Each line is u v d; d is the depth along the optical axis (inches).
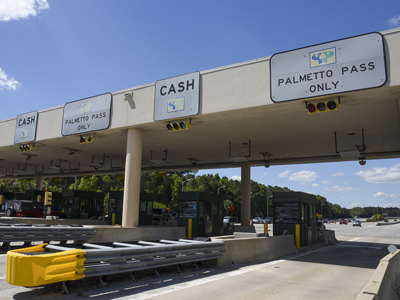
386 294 216.4
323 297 284.8
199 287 299.6
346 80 412.8
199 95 524.7
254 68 486.0
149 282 311.4
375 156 888.3
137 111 585.0
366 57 404.5
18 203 955.3
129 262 299.0
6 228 451.5
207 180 3427.7
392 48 392.8
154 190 2940.5
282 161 1012.5
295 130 686.5
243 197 1068.5
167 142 822.5
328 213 7298.2
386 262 262.5
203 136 754.8
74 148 927.7
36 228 474.3
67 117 679.7
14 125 786.8
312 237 735.7
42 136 716.7
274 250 543.5
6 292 262.7
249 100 481.7
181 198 778.8
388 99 458.3
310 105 445.1
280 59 463.5
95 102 639.8
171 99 549.0
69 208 1102.4
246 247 475.8
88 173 1363.2
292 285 326.6
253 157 1009.5
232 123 640.4
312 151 903.1
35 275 239.0
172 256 345.1
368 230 1872.5
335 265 474.0
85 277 266.1
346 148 847.1
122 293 269.0
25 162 1212.5
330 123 629.0
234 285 314.0
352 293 304.2
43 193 1165.7
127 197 582.6
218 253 408.5
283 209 676.7
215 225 836.6
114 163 1197.1
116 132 636.7
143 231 598.5
